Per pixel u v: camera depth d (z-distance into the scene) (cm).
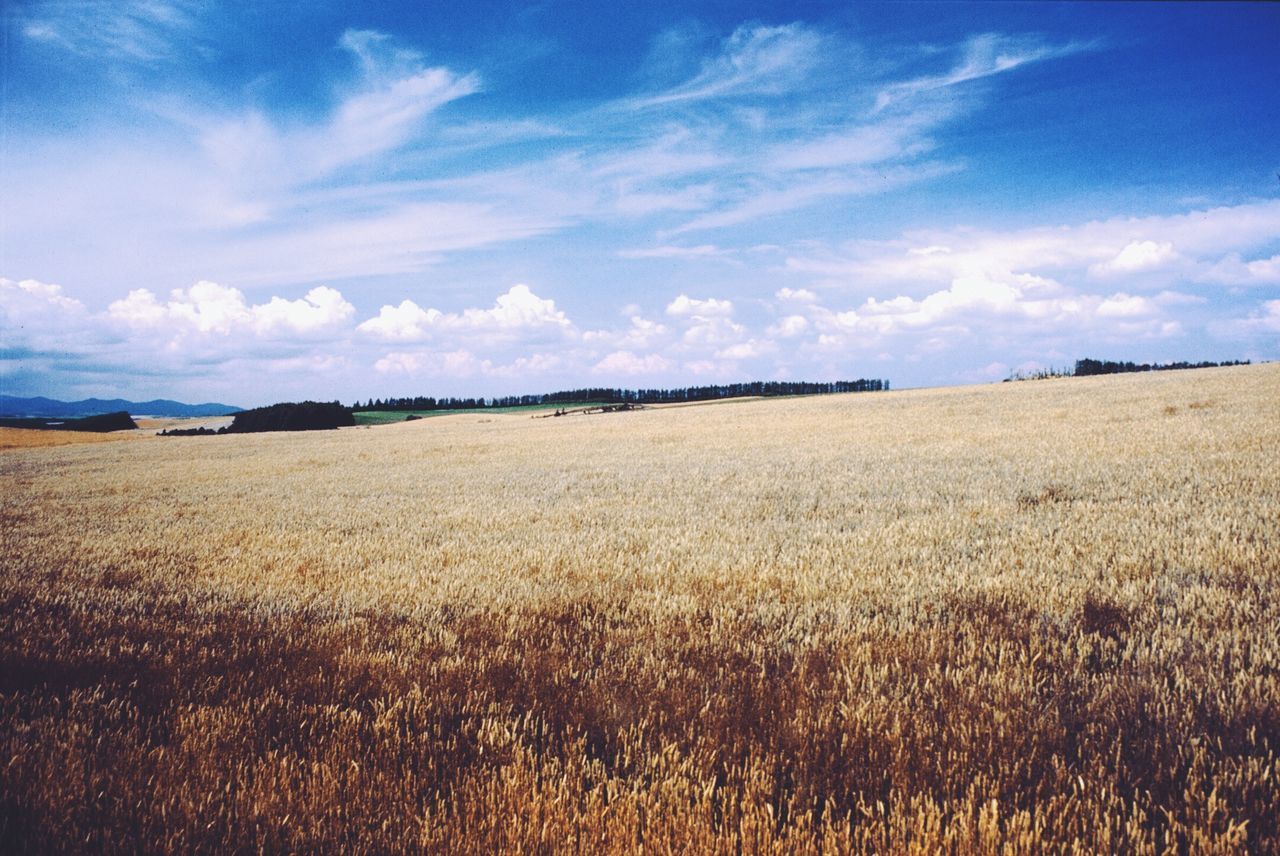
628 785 312
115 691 432
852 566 711
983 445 2080
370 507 1456
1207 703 356
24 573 860
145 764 338
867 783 308
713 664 442
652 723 367
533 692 410
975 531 877
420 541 1011
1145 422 2355
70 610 654
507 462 2520
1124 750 325
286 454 3425
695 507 1226
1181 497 1019
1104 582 607
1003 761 309
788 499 1275
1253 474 1170
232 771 328
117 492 1983
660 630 518
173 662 481
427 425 6888
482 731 355
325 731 370
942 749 325
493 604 621
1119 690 375
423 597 666
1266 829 272
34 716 397
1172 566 643
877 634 487
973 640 457
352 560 884
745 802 288
